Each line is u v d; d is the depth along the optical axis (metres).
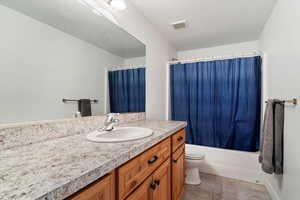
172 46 2.91
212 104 2.34
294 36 1.23
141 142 0.89
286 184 1.35
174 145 1.41
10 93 0.82
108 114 1.39
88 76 1.31
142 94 1.95
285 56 1.41
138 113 1.88
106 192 0.64
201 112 2.41
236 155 2.17
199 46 2.96
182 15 1.92
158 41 2.33
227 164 2.21
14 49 0.84
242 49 2.76
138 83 1.89
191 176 2.03
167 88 2.63
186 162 2.04
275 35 1.68
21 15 0.87
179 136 1.57
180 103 2.54
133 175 0.81
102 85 1.45
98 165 0.58
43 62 0.98
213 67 2.34
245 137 2.14
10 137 0.79
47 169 0.55
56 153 0.71
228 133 2.23
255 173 2.05
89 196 0.55
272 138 1.46
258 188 1.91
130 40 1.74
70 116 1.15
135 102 1.85
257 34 2.43
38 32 0.95
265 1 1.63
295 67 1.21
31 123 0.90
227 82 2.25
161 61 2.44
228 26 2.18
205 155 2.34
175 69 2.58
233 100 2.21
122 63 1.66
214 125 2.33
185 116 2.50
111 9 1.46
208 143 2.36
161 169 1.13
